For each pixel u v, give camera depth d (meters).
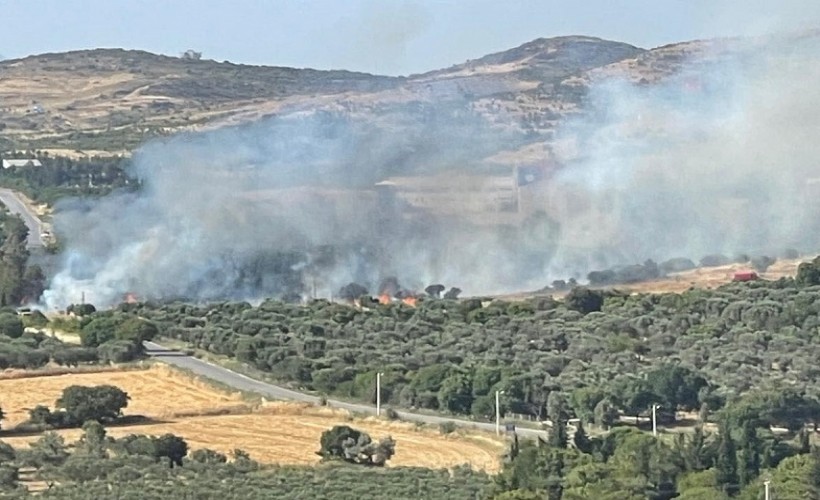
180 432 103.12
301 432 103.56
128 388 119.25
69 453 91.69
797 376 119.81
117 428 104.44
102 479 84.94
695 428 96.25
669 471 85.75
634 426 104.62
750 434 90.12
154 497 79.12
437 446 99.19
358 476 86.75
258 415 110.00
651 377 110.44
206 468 88.56
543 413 109.81
